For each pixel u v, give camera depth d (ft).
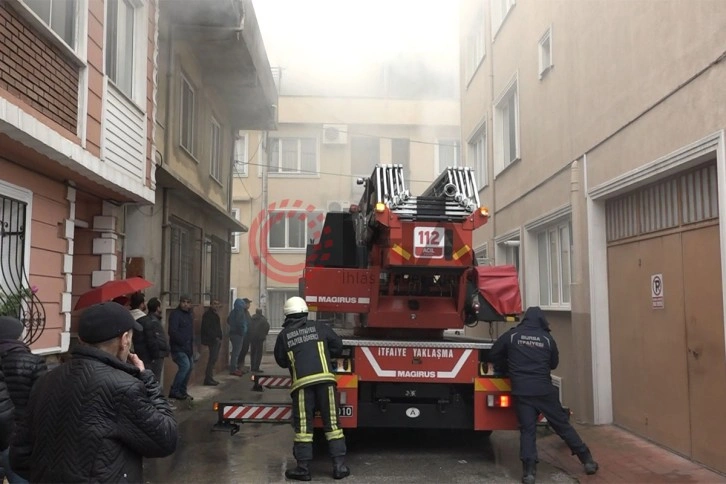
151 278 28.25
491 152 39.42
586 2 24.20
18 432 7.97
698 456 17.52
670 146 18.22
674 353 18.78
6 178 16.97
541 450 20.29
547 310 29.09
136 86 24.06
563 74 26.71
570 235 27.66
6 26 15.16
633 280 21.48
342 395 18.45
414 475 17.39
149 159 24.97
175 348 28.40
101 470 7.47
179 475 17.43
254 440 21.86
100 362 7.92
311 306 20.08
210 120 39.19
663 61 18.62
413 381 18.69
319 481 16.80
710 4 16.22
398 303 20.27
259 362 42.27
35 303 17.87
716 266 16.72
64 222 20.12
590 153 23.82
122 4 23.38
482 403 18.57
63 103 18.02
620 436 21.27
